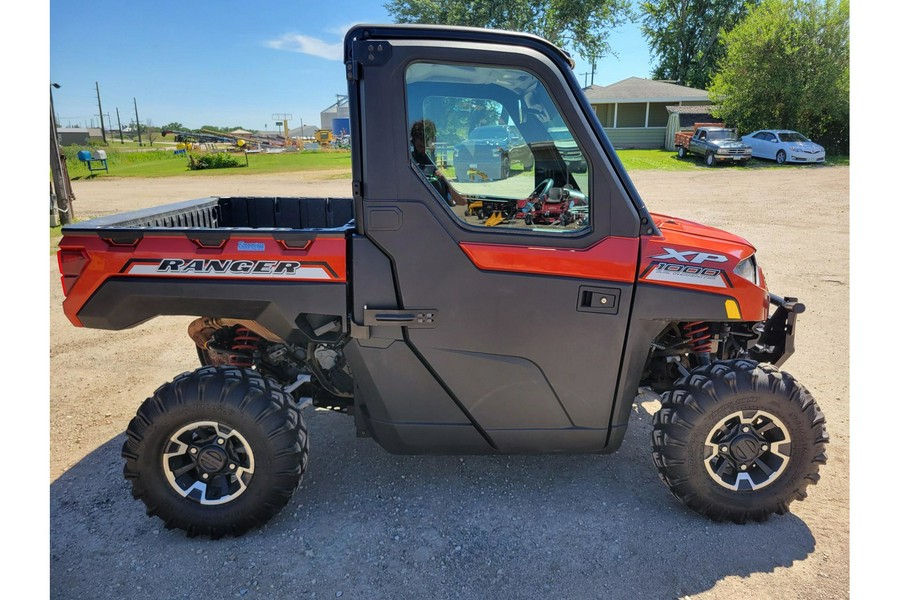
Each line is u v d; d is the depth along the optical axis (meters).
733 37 30.03
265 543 2.74
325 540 2.76
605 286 2.63
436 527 2.84
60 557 2.64
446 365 2.69
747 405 2.72
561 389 2.73
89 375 4.79
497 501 3.04
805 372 4.73
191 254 2.65
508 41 2.54
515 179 2.61
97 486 3.21
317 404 3.28
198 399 2.62
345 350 2.73
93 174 27.89
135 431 2.65
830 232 10.86
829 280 7.48
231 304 2.71
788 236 10.49
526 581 2.49
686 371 3.06
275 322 2.72
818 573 2.53
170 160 40.50
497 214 2.62
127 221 3.05
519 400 2.75
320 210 4.23
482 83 2.54
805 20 27.58
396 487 3.17
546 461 3.42
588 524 2.86
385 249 2.58
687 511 2.96
